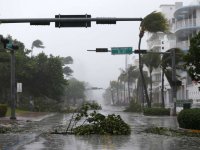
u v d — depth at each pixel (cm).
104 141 1587
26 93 6762
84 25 2238
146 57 6294
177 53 4581
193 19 6644
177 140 1655
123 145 1454
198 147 1417
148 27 4709
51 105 6394
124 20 2234
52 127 2494
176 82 4219
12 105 3347
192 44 2312
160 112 4712
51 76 6819
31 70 6581
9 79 6300
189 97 6225
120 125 1923
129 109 6762
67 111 6094
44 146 1410
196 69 2317
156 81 9388
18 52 6462
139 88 10244
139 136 1825
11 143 1523
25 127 2495
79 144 1477
